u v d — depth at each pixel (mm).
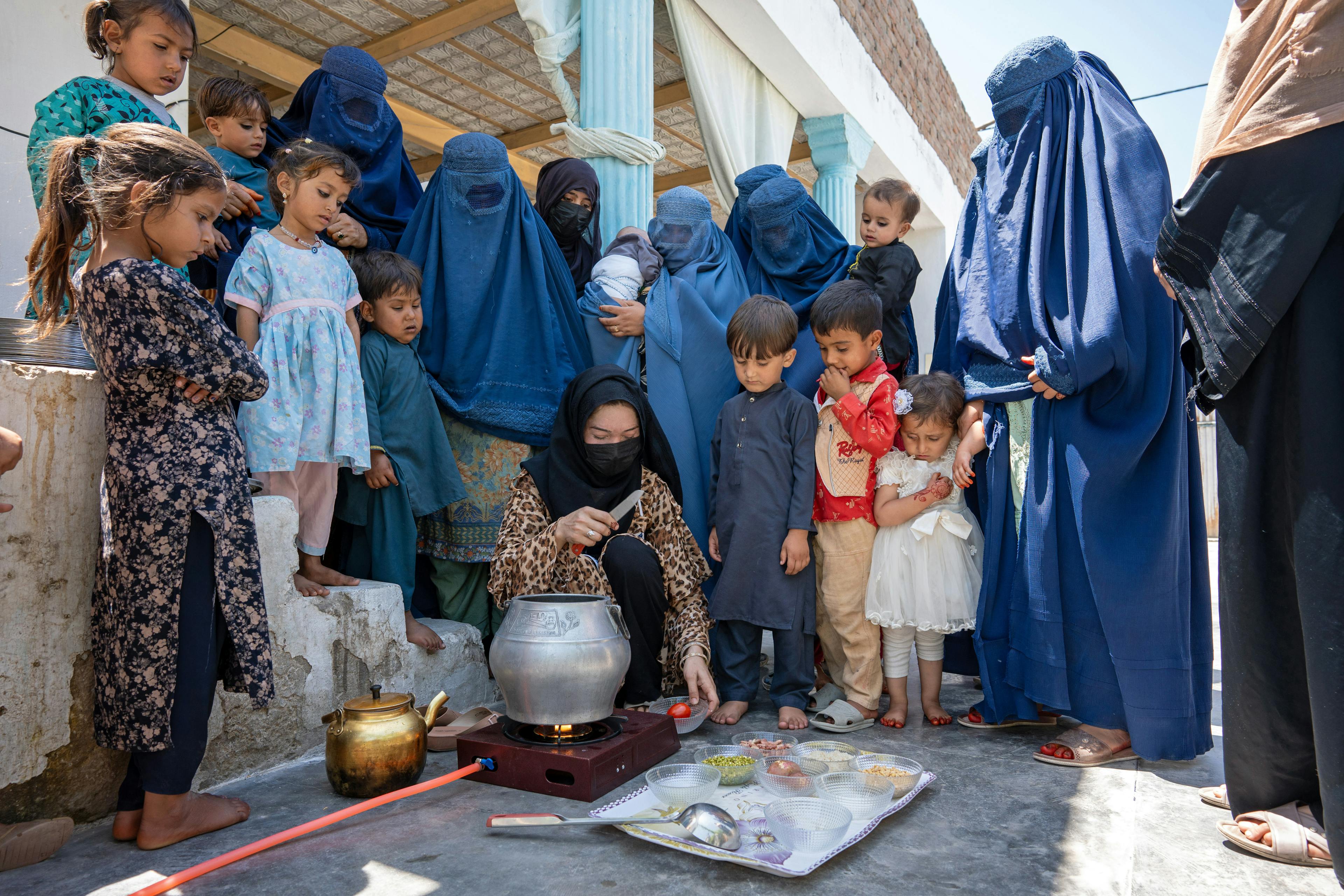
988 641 2580
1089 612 2340
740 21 5812
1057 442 2432
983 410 2678
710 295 3461
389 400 2832
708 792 1883
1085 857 1707
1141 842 1781
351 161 2678
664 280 3461
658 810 1842
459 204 3199
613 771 2051
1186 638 2268
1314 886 1587
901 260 3215
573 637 2051
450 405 2998
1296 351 1678
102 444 1924
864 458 2756
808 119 7340
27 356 1899
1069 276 2449
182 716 1732
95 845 1778
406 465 2832
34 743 1805
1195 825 1877
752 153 6488
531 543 2490
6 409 1761
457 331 3115
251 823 1879
